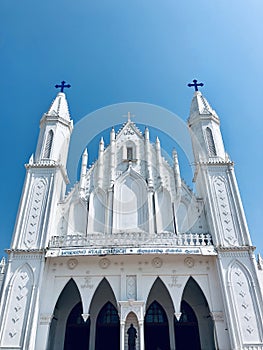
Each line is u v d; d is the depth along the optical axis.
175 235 24.34
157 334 25.25
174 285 22.36
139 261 23.20
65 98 34.59
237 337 19.66
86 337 25.23
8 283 21.78
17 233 23.92
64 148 30.38
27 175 27.00
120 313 21.05
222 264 22.31
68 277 22.75
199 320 25.58
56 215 26.41
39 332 20.59
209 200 25.59
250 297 21.11
